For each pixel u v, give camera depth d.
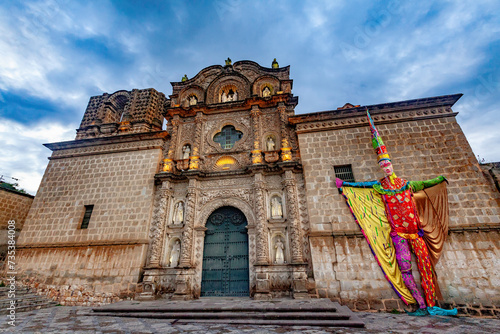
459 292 10.06
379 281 10.86
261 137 15.86
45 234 15.12
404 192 11.45
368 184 12.33
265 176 14.71
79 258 13.98
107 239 14.31
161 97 22.50
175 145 16.78
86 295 12.98
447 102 13.63
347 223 12.16
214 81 18.69
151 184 15.50
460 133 12.97
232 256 13.56
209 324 8.24
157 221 14.30
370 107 14.45
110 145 17.52
